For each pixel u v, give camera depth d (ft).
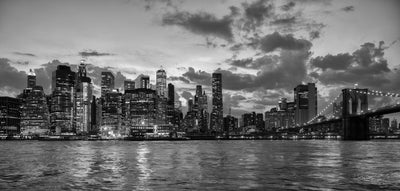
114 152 467.52
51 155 408.26
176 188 173.47
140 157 362.74
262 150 488.44
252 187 173.88
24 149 596.70
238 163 285.64
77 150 540.52
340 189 167.32
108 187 177.99
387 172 221.05
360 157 333.83
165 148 602.85
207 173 223.30
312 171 228.43
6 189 175.52
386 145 632.79
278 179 196.24
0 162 311.47
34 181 197.88
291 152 427.33
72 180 199.82
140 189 171.94
